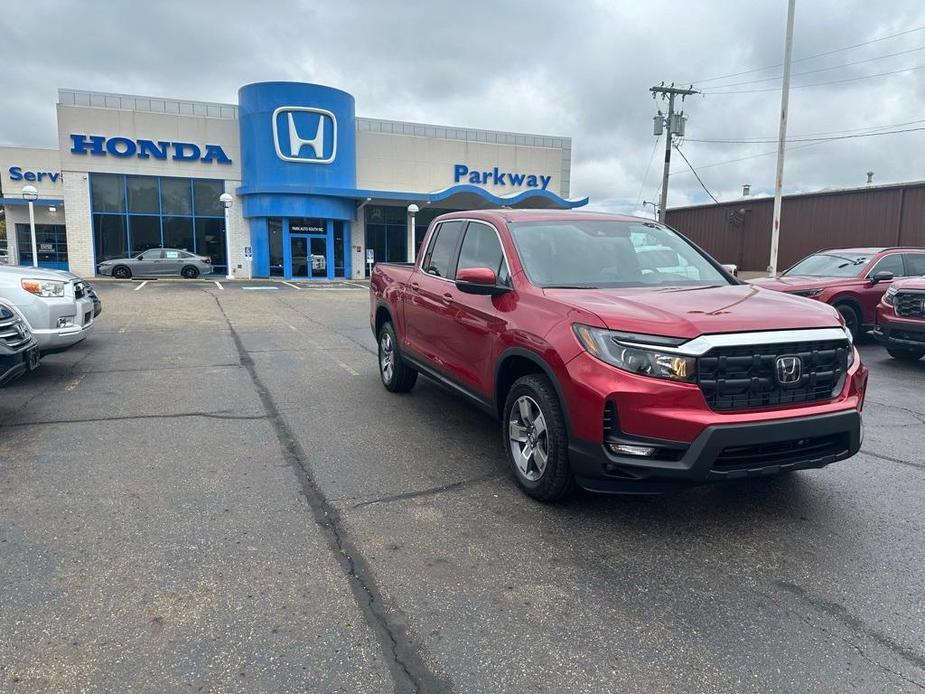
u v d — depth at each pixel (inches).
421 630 107.3
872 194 968.9
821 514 153.9
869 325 414.3
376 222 1285.7
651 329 134.3
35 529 140.8
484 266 198.5
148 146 1108.5
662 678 96.1
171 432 213.2
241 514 150.3
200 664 97.5
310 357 356.5
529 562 130.3
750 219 1163.3
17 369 221.0
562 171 1418.6
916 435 220.5
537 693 92.7
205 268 1117.1
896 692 93.2
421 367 233.9
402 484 170.7
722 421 129.3
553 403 150.2
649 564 130.0
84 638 103.1
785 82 863.1
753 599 117.6
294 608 112.7
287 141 1120.8
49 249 1498.5
